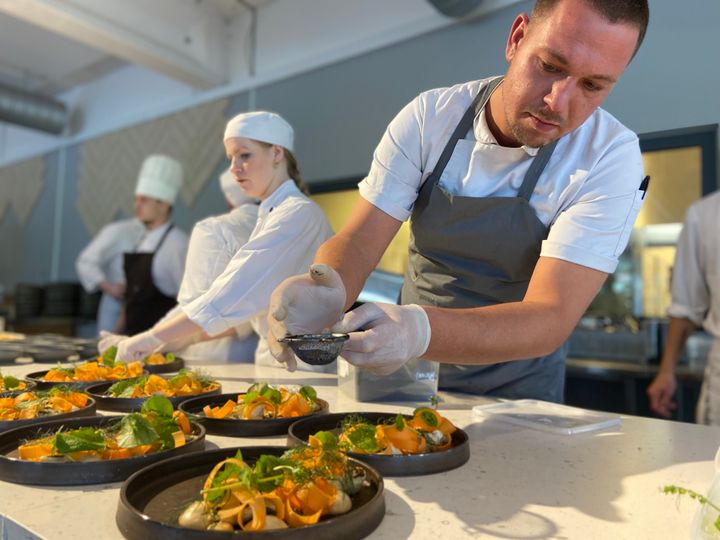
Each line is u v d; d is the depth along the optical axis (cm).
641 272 385
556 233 102
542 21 88
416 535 59
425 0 233
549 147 113
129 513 57
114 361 155
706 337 282
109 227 417
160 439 79
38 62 522
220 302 158
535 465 82
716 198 202
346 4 315
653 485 75
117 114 532
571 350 319
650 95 120
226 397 114
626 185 105
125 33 365
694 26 115
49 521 61
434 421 88
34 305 491
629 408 295
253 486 58
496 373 135
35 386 126
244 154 177
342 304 88
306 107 335
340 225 338
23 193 626
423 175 126
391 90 261
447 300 127
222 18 414
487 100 118
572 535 60
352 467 69
